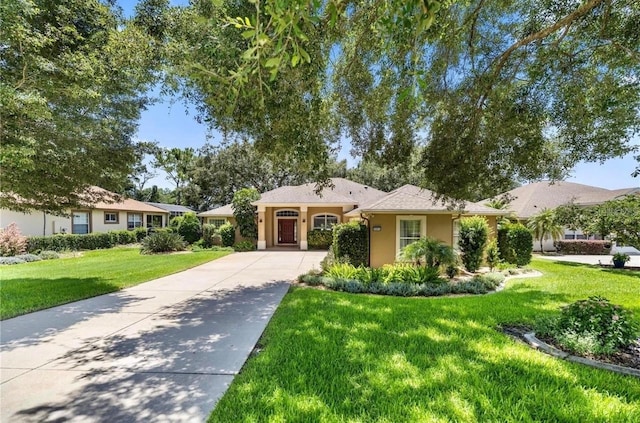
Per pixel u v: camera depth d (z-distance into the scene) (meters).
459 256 10.77
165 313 6.16
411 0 1.68
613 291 7.74
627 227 12.16
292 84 4.45
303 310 6.05
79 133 7.00
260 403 2.94
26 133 5.91
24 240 15.73
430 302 6.68
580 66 5.14
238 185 33.94
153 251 18.00
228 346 4.48
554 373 3.47
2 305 6.57
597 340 4.03
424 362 3.76
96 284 8.77
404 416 2.73
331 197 20.22
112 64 6.03
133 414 2.89
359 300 6.87
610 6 4.27
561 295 7.28
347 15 4.29
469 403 2.92
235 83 2.54
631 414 2.74
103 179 8.36
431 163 6.99
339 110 6.34
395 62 5.03
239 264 13.33
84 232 21.73
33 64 5.32
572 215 14.28
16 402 3.11
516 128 5.90
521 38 5.38
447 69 5.71
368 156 7.07
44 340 4.77
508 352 4.04
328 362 3.78
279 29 1.64
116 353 4.27
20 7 4.69
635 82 4.96
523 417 2.70
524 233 12.61
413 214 11.90
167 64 5.07
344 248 11.56
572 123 5.51
